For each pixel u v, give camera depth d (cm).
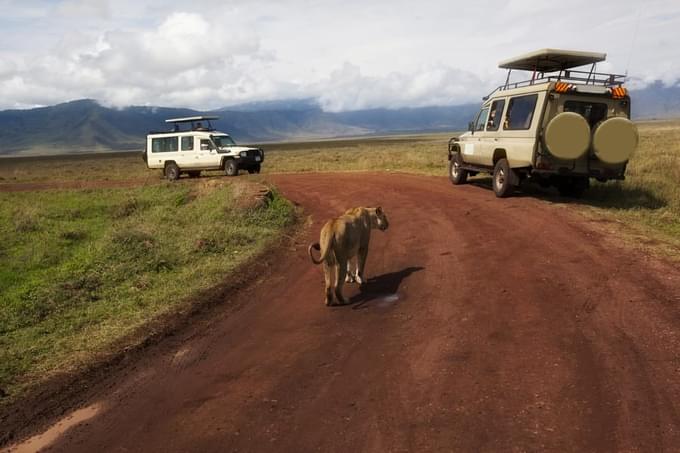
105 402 482
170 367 548
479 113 1600
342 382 473
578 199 1339
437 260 854
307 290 778
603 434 359
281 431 401
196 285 827
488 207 1266
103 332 658
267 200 1446
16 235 1338
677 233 932
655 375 433
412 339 554
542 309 600
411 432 381
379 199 1576
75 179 3309
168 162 2758
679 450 336
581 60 1351
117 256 1005
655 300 593
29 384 529
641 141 3409
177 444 398
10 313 730
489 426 379
